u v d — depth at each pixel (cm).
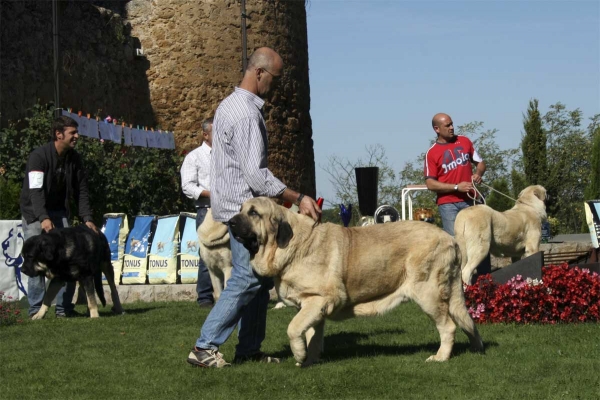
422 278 648
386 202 3222
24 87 1714
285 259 620
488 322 876
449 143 1072
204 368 649
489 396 543
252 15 2286
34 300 1036
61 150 991
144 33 2250
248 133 639
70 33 1930
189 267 1321
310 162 2533
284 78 2378
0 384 612
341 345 761
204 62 2233
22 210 1016
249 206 613
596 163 2556
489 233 1127
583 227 2542
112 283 1073
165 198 1905
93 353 732
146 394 572
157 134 1972
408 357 681
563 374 600
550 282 870
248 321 683
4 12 1658
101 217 1691
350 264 633
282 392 568
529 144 3173
